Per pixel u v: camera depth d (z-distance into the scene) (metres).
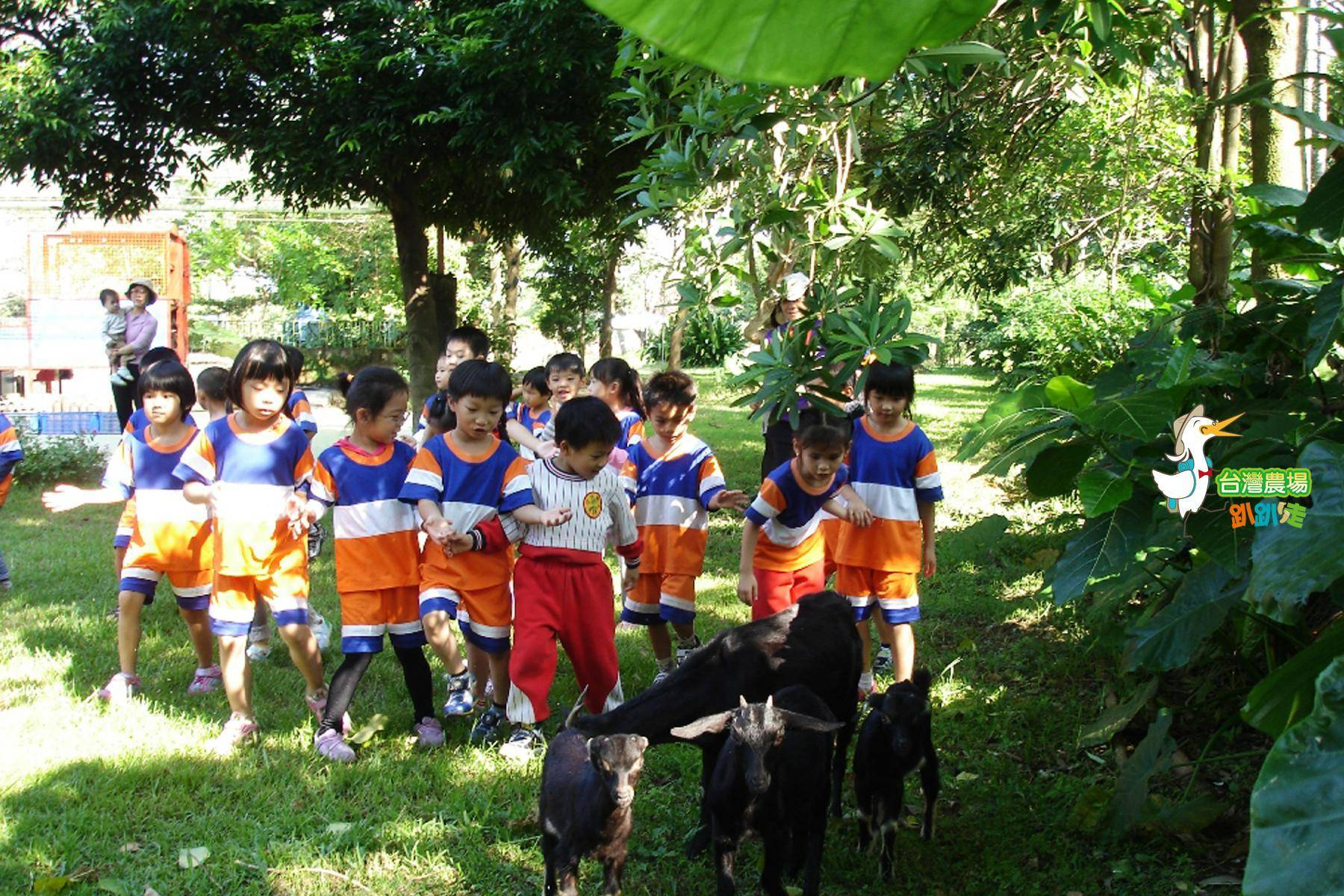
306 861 3.95
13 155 11.94
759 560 5.27
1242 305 5.88
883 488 5.38
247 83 11.95
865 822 4.02
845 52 0.84
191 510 5.58
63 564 8.25
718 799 3.41
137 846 4.03
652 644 6.04
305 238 25.11
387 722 5.16
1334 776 1.44
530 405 7.13
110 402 16.58
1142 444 3.61
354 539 4.97
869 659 5.61
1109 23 4.82
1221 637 4.54
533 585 4.93
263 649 6.30
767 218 4.73
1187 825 3.83
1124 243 12.22
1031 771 4.69
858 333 3.87
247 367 4.93
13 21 12.43
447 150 11.95
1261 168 5.43
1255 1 5.29
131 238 17.81
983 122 9.54
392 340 24.83
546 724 5.32
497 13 10.30
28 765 4.66
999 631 6.54
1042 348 11.02
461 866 3.93
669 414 5.73
